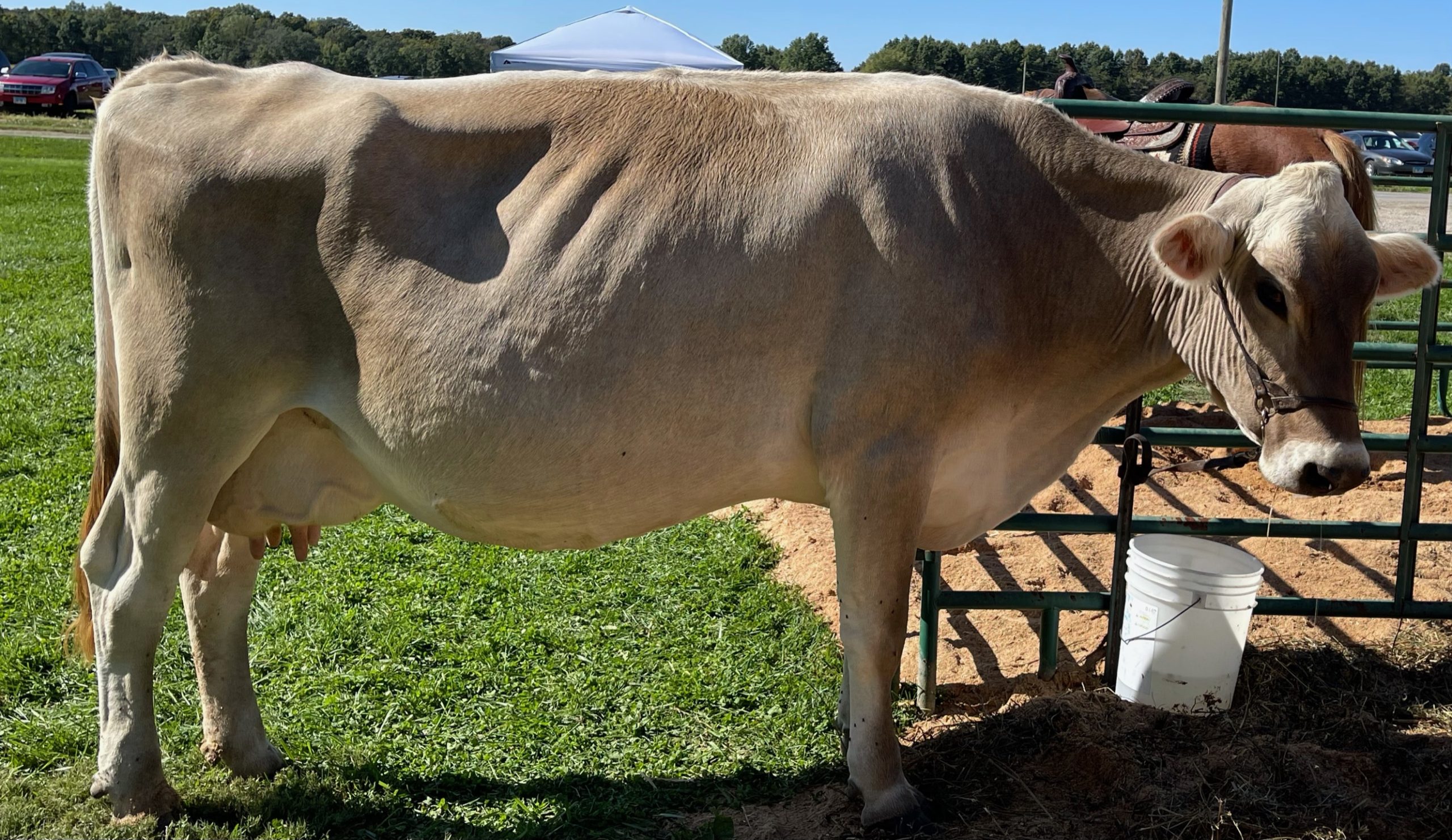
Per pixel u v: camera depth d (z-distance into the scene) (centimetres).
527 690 414
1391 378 909
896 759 333
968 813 341
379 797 350
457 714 398
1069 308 325
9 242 1373
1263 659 426
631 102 318
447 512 325
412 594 485
